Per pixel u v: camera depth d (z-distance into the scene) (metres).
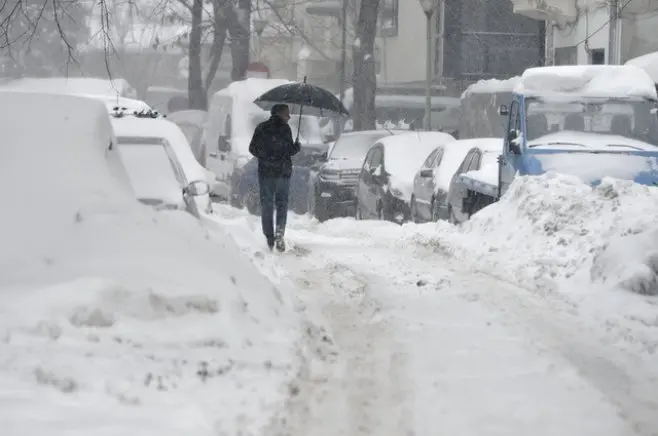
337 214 85.38
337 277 38.69
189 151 50.38
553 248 42.28
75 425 18.39
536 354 26.17
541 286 36.50
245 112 95.44
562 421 20.66
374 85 111.75
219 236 35.53
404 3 170.25
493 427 20.20
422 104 143.75
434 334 28.59
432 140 79.44
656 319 30.55
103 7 54.44
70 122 31.77
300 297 34.25
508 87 118.88
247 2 149.88
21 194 28.36
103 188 29.56
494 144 64.12
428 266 41.94
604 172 50.88
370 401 21.86
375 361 25.50
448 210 64.69
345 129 121.44
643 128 54.59
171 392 21.00
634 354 26.56
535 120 54.31
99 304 24.61
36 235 27.22
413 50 167.75
